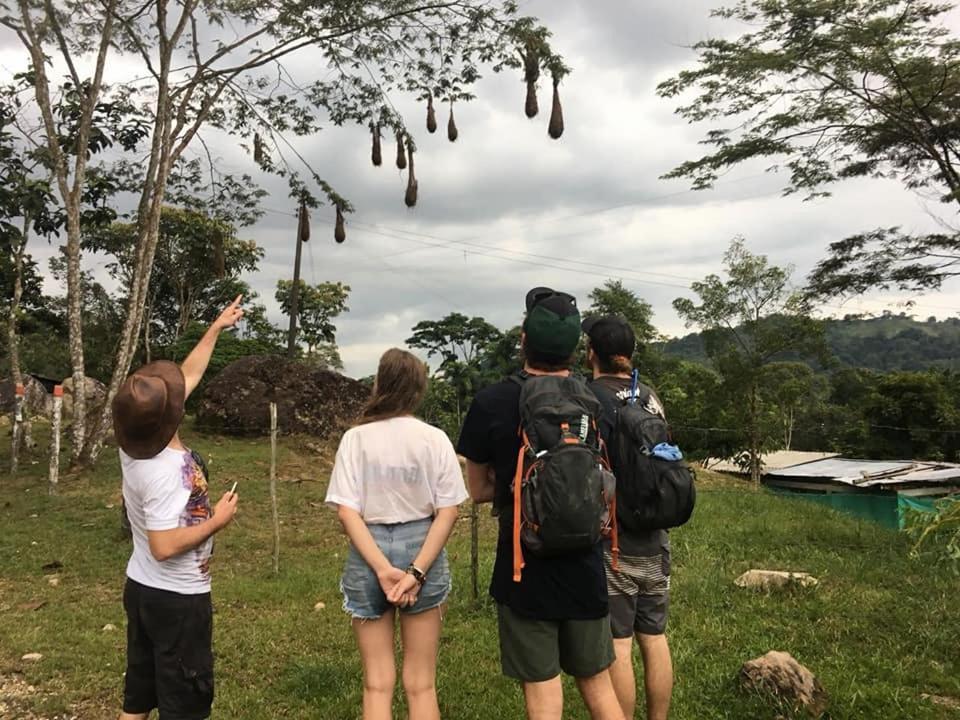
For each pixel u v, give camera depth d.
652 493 3.35
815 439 33.81
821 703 4.11
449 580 3.31
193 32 14.55
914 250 17.55
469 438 3.10
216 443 15.59
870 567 7.83
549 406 2.88
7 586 7.32
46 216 14.17
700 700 4.27
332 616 6.20
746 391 18.83
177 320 36.62
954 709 4.17
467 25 13.27
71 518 10.21
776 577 6.74
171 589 3.16
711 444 22.22
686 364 28.27
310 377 17.25
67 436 16.98
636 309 33.12
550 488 2.73
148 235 13.97
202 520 3.22
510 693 4.41
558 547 2.75
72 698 4.53
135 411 3.06
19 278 14.34
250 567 8.33
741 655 5.02
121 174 16.11
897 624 5.73
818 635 5.48
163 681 3.16
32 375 24.22
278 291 38.53
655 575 3.56
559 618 2.86
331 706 4.23
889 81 15.84
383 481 3.14
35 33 12.47
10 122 13.41
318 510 11.45
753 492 15.12
